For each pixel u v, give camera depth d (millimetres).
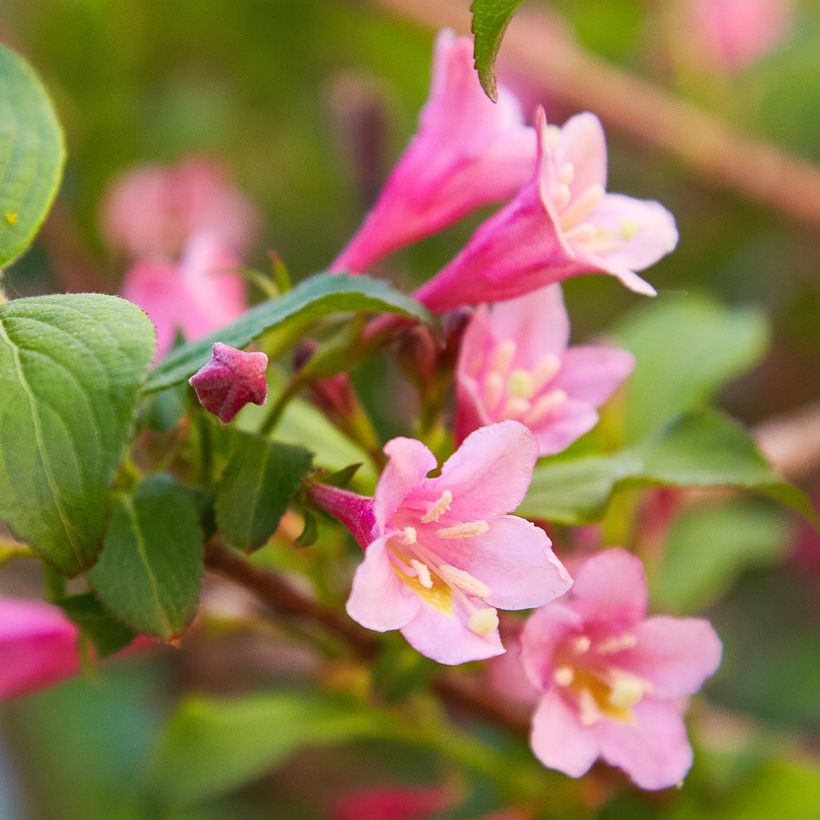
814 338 872
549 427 493
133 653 535
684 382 595
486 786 613
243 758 555
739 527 611
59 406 446
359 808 606
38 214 485
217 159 859
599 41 919
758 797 552
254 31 860
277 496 475
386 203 511
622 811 555
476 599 458
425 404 499
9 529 445
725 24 865
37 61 789
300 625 534
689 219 861
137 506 480
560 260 478
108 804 781
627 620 485
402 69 875
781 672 765
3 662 525
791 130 879
